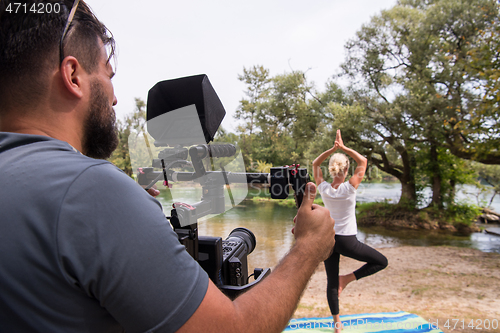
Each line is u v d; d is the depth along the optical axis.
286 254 0.70
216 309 0.46
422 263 6.41
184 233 1.03
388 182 25.25
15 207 0.43
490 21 11.45
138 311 0.42
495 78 8.35
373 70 15.51
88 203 0.43
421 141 13.20
